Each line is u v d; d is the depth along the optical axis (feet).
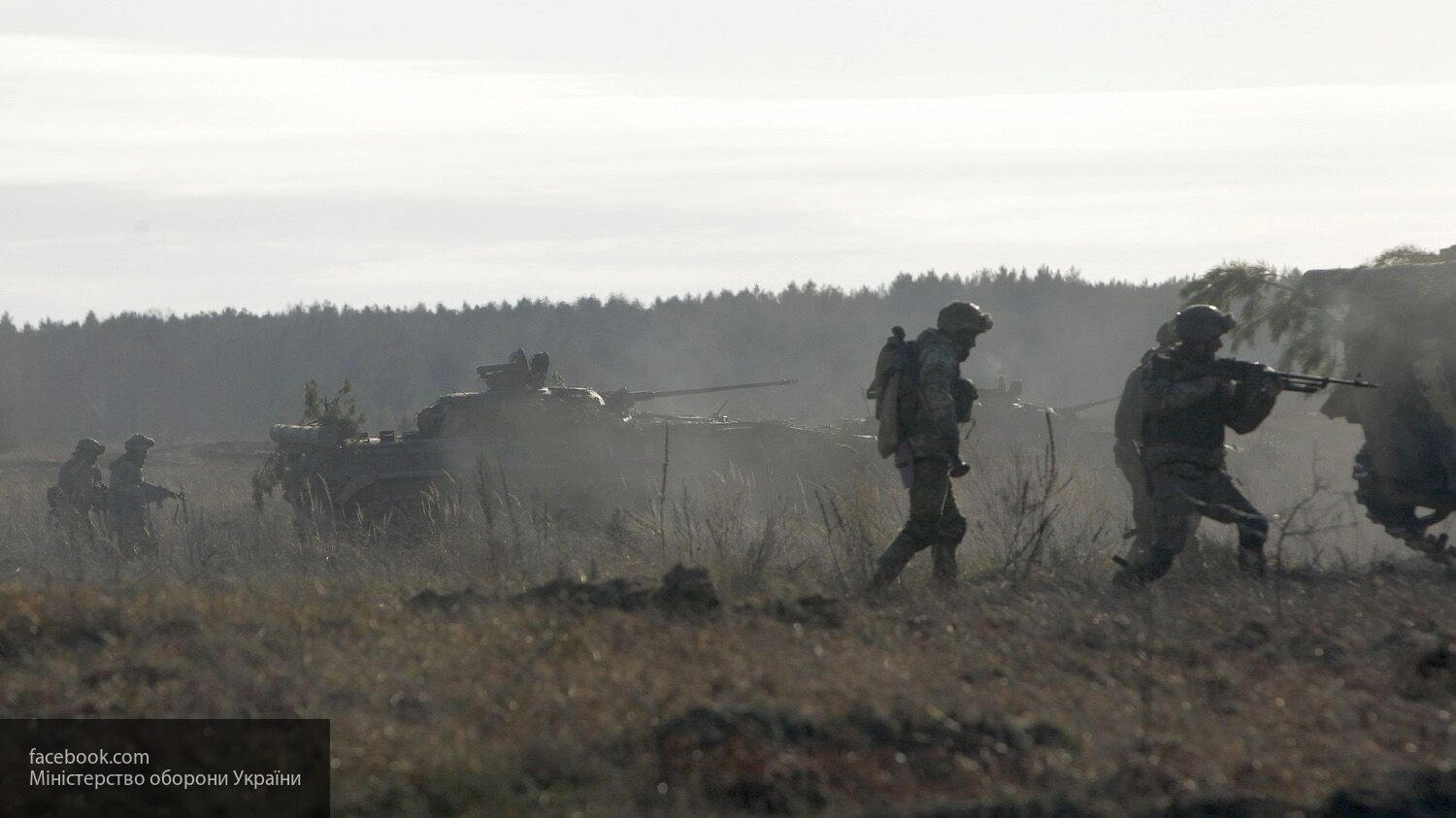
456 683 75.82
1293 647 88.74
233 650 82.33
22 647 86.48
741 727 65.10
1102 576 121.29
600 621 89.97
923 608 104.73
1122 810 59.21
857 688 73.41
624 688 73.10
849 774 61.87
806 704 69.51
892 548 118.01
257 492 221.05
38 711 72.08
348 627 90.74
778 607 97.71
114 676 78.07
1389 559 131.95
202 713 71.20
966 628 94.43
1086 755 65.21
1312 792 61.82
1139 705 73.31
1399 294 130.72
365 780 61.67
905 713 68.95
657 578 112.98
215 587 114.93
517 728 67.46
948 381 117.70
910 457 118.21
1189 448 115.85
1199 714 72.18
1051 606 103.04
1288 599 104.83
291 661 81.05
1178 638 91.76
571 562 135.95
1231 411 117.70
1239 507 117.50
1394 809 60.34
